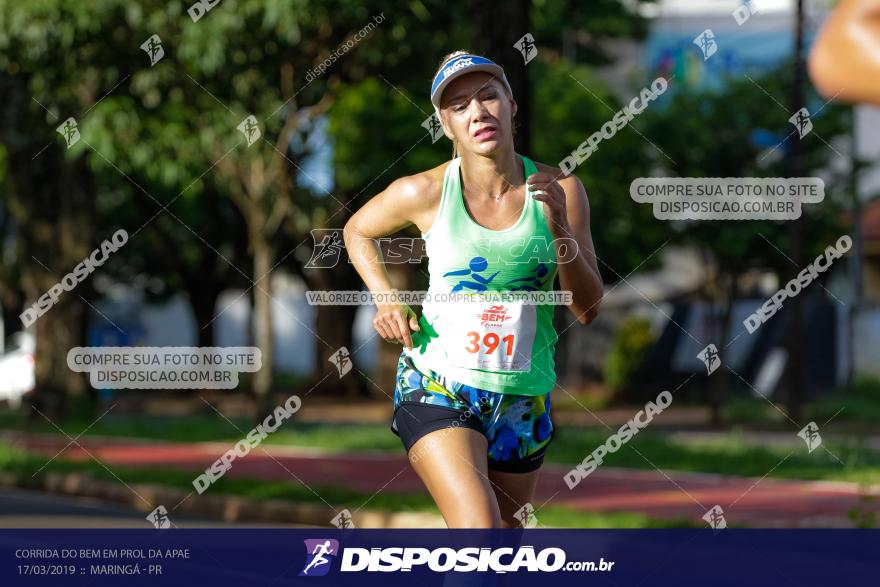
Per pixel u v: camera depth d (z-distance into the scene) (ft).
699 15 279.49
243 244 292.40
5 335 331.36
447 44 148.25
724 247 193.57
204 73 146.00
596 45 274.77
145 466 123.54
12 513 96.02
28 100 180.86
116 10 137.28
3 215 293.43
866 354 243.19
